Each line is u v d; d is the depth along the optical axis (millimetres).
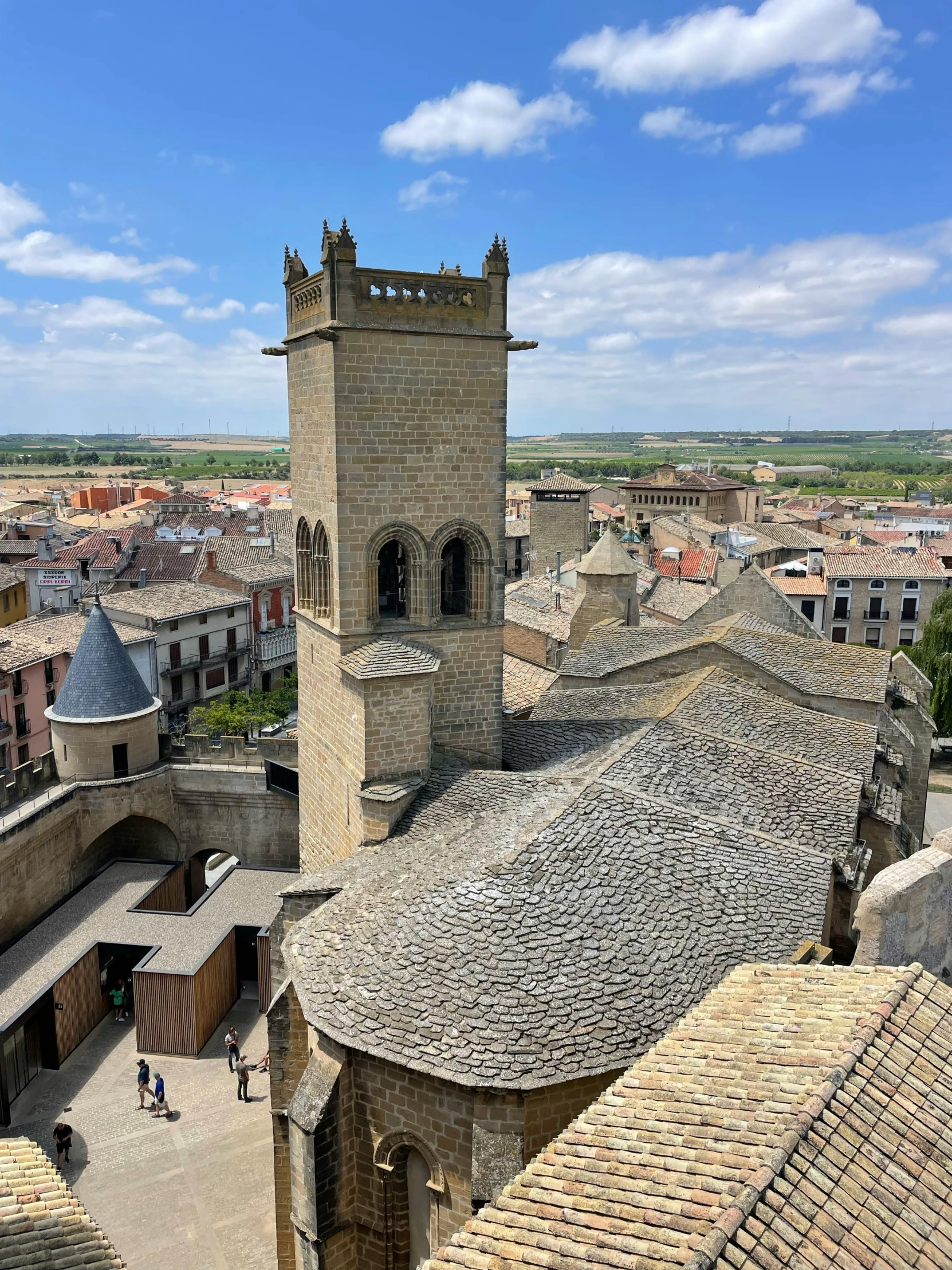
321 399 29016
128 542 108438
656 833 23312
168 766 49344
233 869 47844
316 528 30906
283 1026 23844
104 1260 15094
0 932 40438
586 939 19922
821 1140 12102
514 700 43281
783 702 34938
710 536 128750
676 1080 14594
